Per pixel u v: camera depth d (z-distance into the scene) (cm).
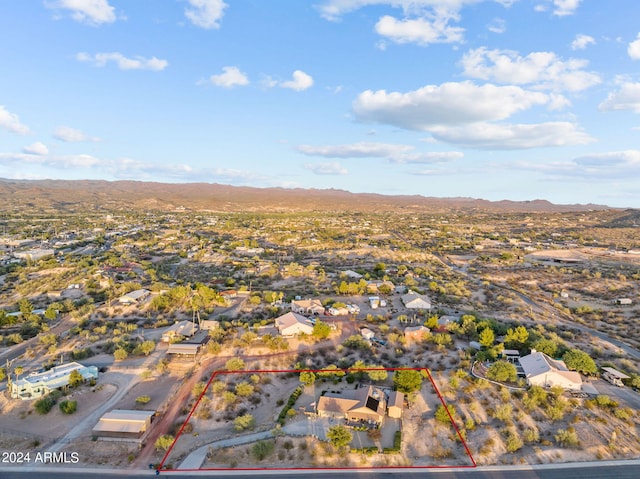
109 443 5975
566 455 5616
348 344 9100
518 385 7150
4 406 6931
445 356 8475
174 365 8412
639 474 5272
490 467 5416
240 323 10694
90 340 9750
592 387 7250
